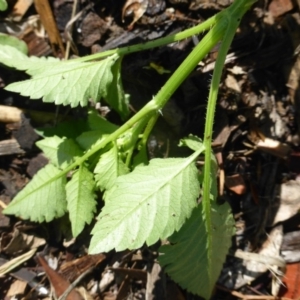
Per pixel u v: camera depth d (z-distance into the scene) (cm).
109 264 21
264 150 21
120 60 19
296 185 21
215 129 21
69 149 20
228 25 18
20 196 20
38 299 21
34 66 19
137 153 21
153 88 21
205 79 21
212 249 19
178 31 21
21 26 22
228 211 20
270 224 21
